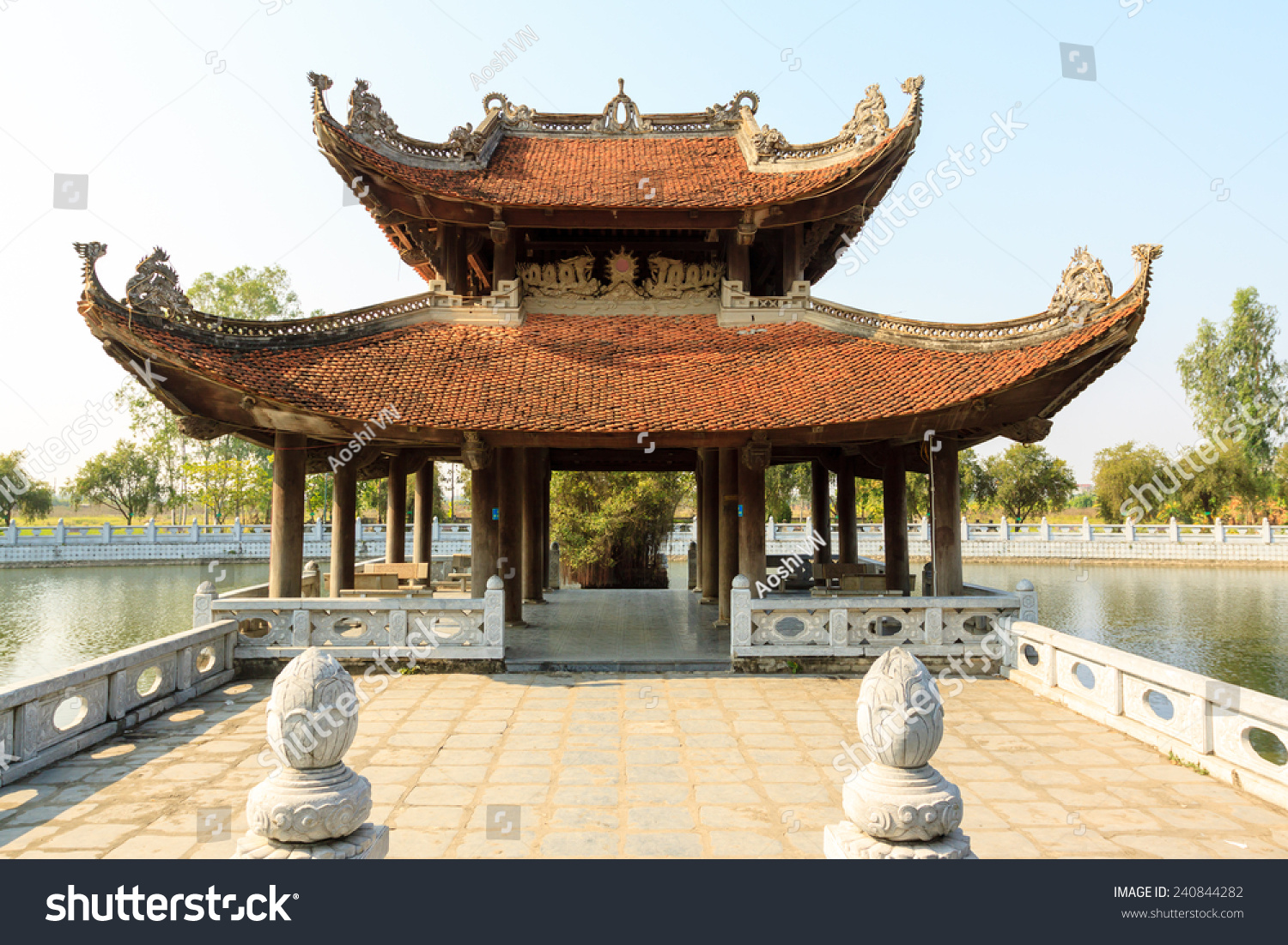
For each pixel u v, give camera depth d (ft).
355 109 54.03
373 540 167.32
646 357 52.49
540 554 74.64
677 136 71.05
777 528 165.37
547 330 56.13
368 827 16.81
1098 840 21.68
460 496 242.78
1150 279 37.11
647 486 109.29
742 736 31.81
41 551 154.61
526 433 44.98
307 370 45.29
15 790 25.48
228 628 41.98
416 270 68.80
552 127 70.85
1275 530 156.97
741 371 50.39
